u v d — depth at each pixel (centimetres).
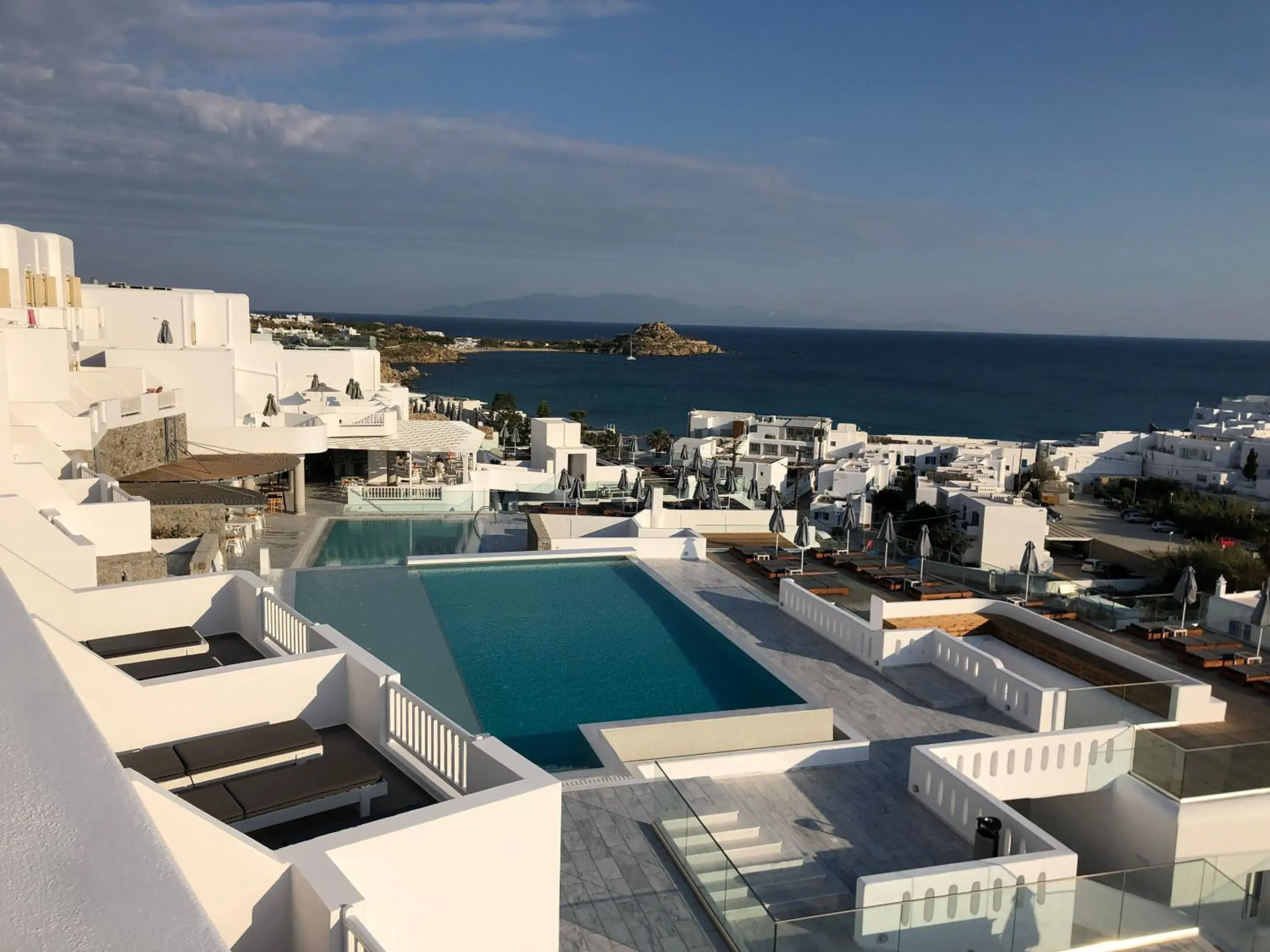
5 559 1130
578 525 3069
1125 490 10375
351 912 587
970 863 1055
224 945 165
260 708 984
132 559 1920
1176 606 2253
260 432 3531
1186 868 1104
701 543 2773
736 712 1485
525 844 771
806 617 2125
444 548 3328
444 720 888
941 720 1628
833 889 1110
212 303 4400
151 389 3366
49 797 202
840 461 9806
